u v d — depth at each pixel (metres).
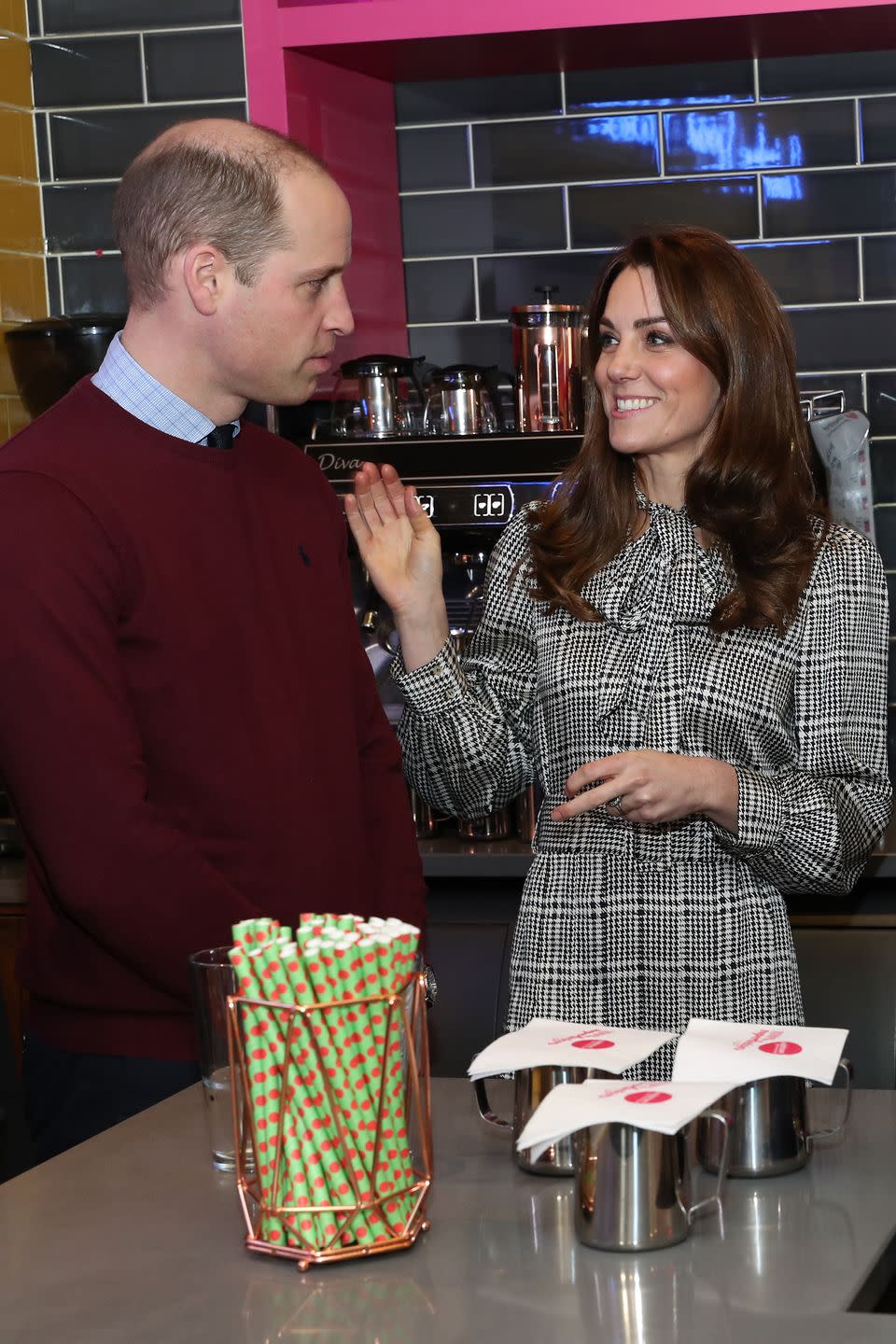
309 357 1.56
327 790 1.60
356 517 1.69
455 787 1.73
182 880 1.36
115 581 1.45
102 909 1.36
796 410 1.65
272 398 1.59
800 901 2.26
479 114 2.75
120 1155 1.15
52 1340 0.86
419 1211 0.98
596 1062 1.07
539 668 1.71
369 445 2.43
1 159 2.53
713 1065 1.05
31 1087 1.58
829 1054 1.07
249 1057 0.95
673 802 1.42
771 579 1.60
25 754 1.38
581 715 1.65
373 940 0.95
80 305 2.64
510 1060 1.08
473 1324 0.86
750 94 2.67
